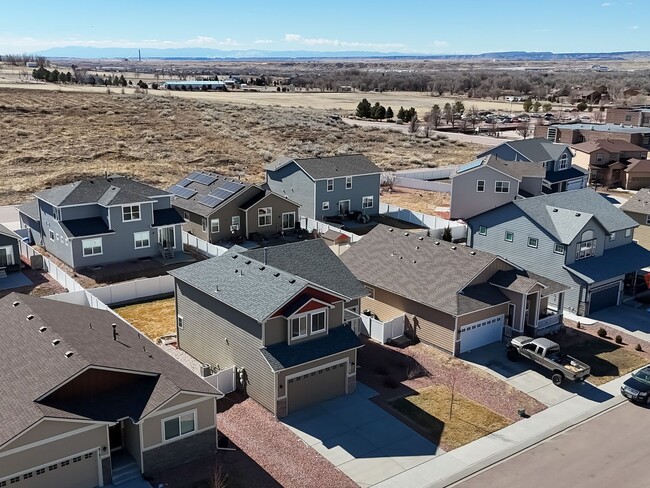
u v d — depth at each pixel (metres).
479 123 131.50
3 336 23.38
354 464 22.31
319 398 26.61
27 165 72.19
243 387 26.92
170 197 47.44
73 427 19.25
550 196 42.44
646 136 86.81
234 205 50.19
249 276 28.05
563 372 28.16
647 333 35.22
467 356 31.34
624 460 22.89
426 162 89.75
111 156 78.88
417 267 34.66
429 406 26.55
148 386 21.48
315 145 94.25
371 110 135.12
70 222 42.81
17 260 41.66
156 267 43.62
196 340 30.14
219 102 128.62
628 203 47.91
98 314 27.52
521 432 24.70
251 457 22.53
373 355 31.41
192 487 20.59
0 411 18.84
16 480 18.38
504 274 33.66
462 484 21.31
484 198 58.41
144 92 137.50
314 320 26.27
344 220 58.06
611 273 38.22
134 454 21.38
